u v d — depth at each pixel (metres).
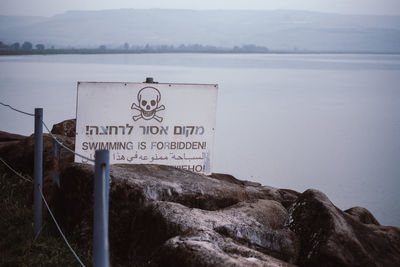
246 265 3.69
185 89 6.47
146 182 5.41
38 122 5.39
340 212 5.10
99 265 3.07
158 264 4.05
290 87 70.75
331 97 61.31
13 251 5.06
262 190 7.51
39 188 5.44
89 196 5.39
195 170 6.62
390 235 5.16
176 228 4.49
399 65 116.62
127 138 6.36
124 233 5.24
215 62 127.19
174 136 6.50
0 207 6.29
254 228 4.79
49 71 75.25
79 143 6.24
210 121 6.59
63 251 5.00
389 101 58.84
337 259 4.57
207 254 3.79
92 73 72.06
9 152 8.28
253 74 89.31
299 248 4.88
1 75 65.44
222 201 5.61
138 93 6.33
